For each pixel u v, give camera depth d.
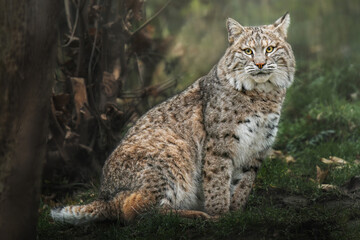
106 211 10.45
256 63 10.23
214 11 22.14
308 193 11.55
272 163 13.13
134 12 13.63
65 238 9.98
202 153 10.73
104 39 13.55
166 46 15.78
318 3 25.17
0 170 7.70
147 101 14.89
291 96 17.34
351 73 18.31
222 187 10.60
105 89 13.61
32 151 7.83
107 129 13.60
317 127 15.55
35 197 8.10
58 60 13.87
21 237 8.02
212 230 9.52
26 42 7.46
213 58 20.14
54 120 13.09
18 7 7.35
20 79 7.54
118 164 10.65
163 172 10.41
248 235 9.22
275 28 10.82
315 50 21.42
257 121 10.56
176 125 10.89
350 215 9.75
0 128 7.61
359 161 13.37
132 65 15.50
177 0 18.23
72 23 13.91
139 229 9.89
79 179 13.80
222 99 10.55
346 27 23.03
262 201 11.33
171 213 9.96
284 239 8.97
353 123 15.46
